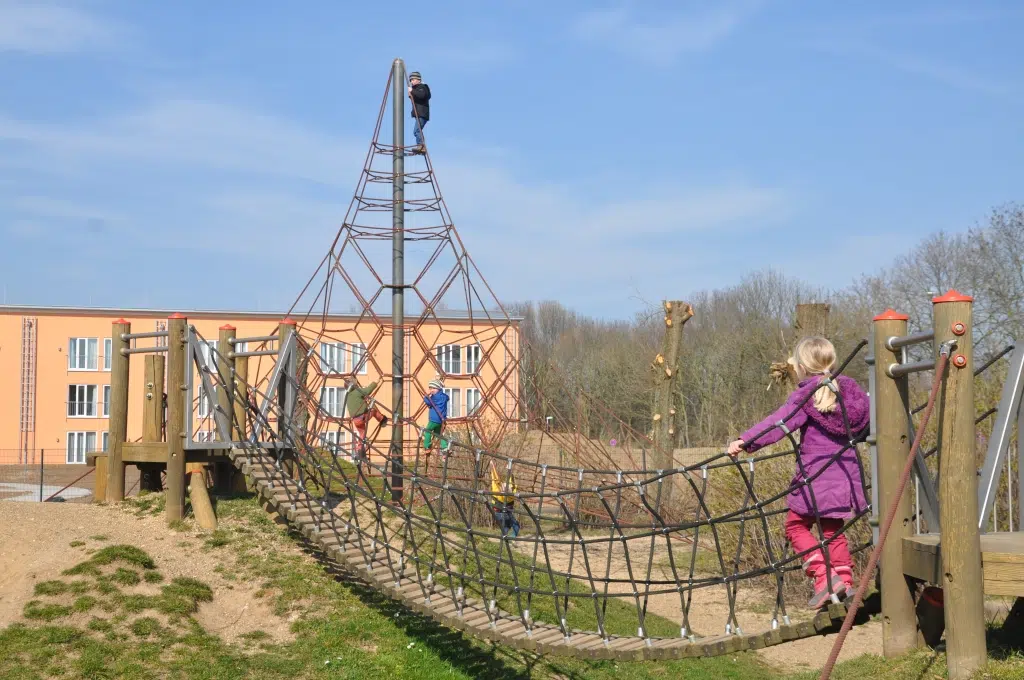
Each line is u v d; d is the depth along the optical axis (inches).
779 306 1391.5
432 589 341.4
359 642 348.2
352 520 434.9
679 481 635.5
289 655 331.0
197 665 309.0
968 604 195.3
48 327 1376.7
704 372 1284.4
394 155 496.1
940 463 199.9
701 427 1249.4
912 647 220.7
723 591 506.9
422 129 505.4
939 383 198.1
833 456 211.5
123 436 440.1
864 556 446.3
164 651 315.6
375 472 543.8
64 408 1375.5
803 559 226.2
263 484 404.8
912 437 219.9
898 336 217.5
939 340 199.3
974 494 197.5
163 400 454.9
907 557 217.3
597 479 589.6
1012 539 214.7
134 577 355.3
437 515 335.0
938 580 203.3
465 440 560.1
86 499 674.2
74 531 391.9
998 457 221.9
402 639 354.6
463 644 364.5
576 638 281.9
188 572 376.5
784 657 420.8
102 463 443.8
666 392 681.6
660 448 668.1
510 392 530.6
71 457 1374.3
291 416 442.0
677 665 402.3
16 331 1366.9
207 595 360.8
